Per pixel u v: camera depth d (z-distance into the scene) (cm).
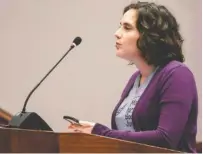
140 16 424
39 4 737
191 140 400
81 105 720
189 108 384
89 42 723
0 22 739
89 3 725
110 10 719
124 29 432
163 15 427
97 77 718
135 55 429
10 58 736
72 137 291
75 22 728
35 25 737
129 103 423
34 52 734
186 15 691
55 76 728
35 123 355
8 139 291
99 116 714
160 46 421
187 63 680
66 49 728
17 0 739
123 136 361
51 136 292
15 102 730
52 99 725
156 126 397
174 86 386
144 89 414
